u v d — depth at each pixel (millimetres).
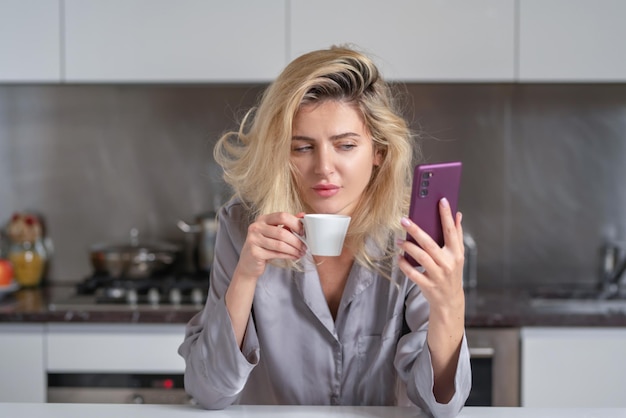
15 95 2854
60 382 2279
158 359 2271
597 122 2801
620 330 2227
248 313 1121
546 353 2221
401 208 1277
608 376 2223
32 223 2771
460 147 2814
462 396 1047
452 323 1029
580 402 2223
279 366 1266
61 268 2885
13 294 2590
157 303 2367
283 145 1155
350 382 1273
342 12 2455
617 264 2760
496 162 2822
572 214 2822
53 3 2477
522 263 2838
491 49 2457
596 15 2439
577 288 2760
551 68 2457
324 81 1131
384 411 1076
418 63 2463
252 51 2475
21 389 2271
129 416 1054
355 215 1266
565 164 2814
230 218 1299
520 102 2803
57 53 2486
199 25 2477
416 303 1227
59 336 2268
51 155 2869
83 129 2865
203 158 2871
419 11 2451
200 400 1095
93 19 2480
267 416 1051
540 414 1060
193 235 2857
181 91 2857
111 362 2273
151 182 2881
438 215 1002
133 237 2883
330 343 1260
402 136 1222
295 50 2467
